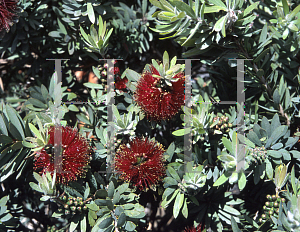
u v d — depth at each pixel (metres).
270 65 1.51
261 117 1.51
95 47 1.39
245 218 1.43
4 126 1.37
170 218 2.06
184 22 1.24
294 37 1.36
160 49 2.10
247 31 1.34
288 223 1.18
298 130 1.47
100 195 1.33
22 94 2.19
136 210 1.33
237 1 1.25
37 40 1.74
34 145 1.27
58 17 1.65
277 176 1.30
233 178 1.23
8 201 1.73
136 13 1.75
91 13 1.45
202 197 1.47
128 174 1.32
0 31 1.55
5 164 1.38
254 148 1.34
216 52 1.41
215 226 1.47
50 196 1.26
